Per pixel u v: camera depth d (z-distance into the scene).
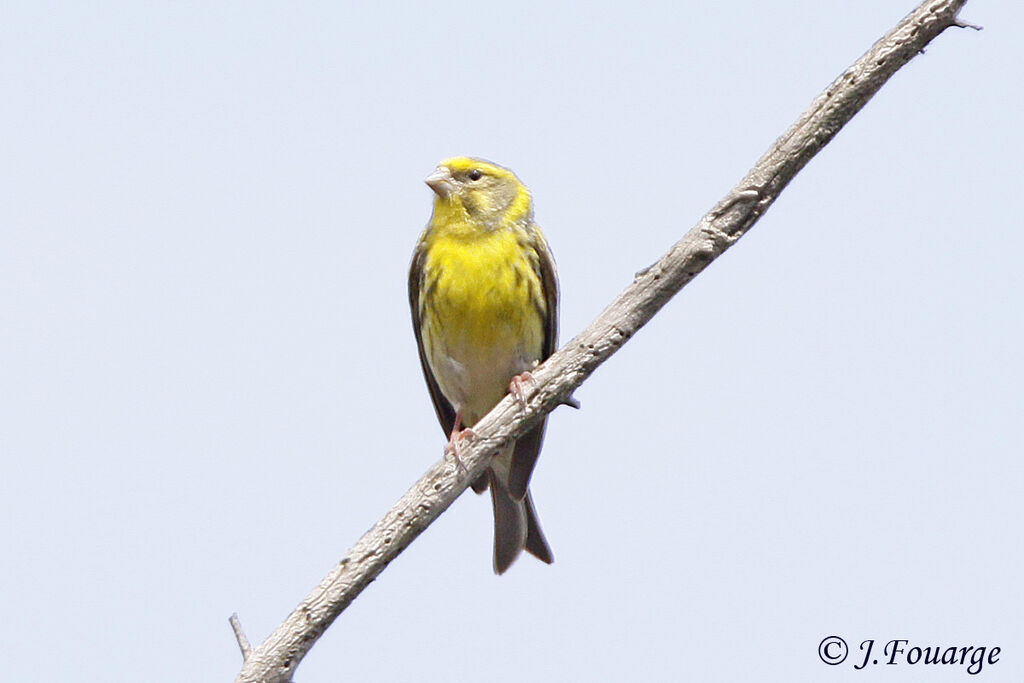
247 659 9.62
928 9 9.35
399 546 10.18
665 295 10.20
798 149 9.69
